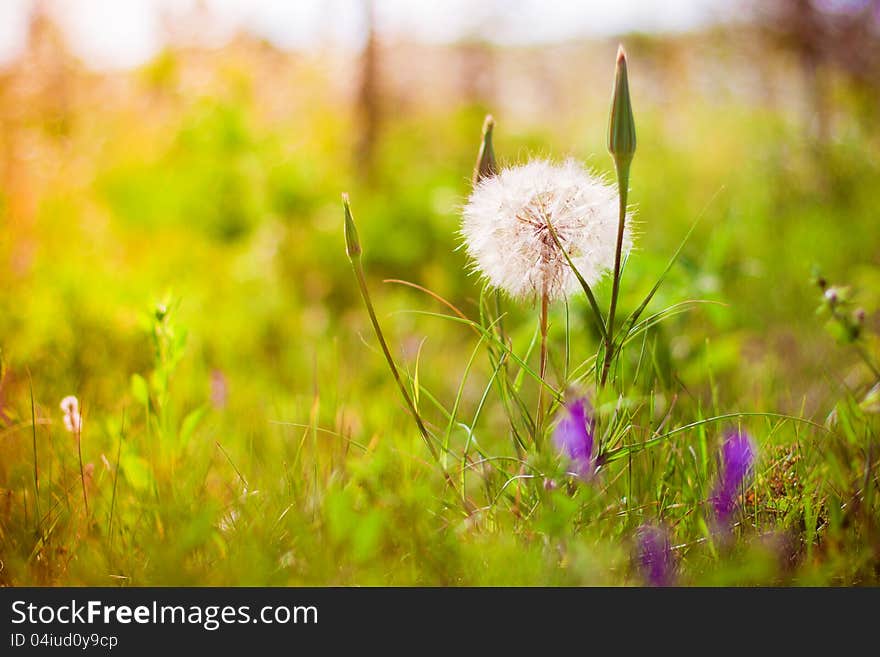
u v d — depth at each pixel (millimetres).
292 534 922
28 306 1316
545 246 903
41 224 1614
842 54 2549
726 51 3002
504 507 946
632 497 952
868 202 1940
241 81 2031
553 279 910
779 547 911
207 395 1171
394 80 2416
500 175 921
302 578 893
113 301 1397
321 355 1308
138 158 1936
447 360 1324
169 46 2119
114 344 1263
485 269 914
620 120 866
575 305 1165
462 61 2729
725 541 916
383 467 962
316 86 2215
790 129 2355
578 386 931
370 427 1115
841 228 1772
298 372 1266
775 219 1879
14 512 958
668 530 919
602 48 3607
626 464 965
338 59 2234
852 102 2467
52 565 921
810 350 1261
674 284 1196
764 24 2721
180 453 1006
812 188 2074
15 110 1829
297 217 1801
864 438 993
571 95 3297
